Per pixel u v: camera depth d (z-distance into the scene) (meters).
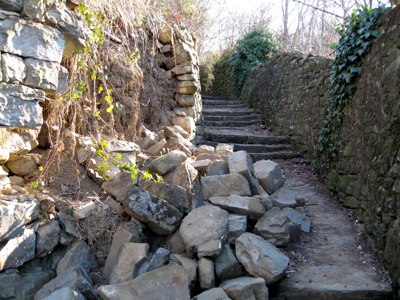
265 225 2.88
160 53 4.89
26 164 2.65
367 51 3.78
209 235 2.50
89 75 3.33
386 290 2.32
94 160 2.93
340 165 4.22
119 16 3.72
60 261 2.35
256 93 8.88
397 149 2.73
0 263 1.96
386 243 2.62
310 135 5.75
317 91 5.63
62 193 2.68
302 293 2.40
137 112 3.90
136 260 2.31
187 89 4.95
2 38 1.84
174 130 4.38
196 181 3.06
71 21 2.21
